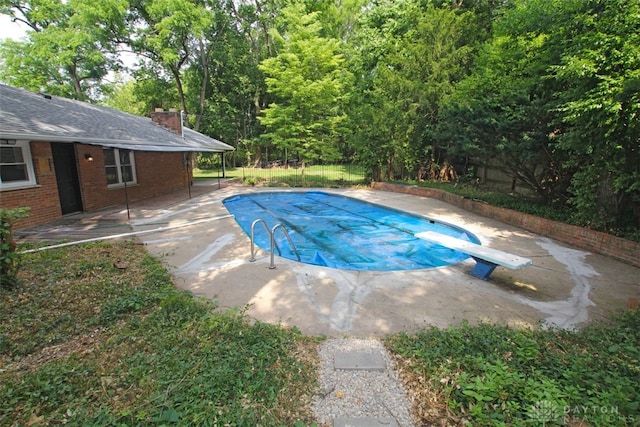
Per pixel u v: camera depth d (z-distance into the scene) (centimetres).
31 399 237
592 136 549
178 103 2945
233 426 213
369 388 262
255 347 301
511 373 254
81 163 997
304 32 1883
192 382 251
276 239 877
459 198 1108
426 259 718
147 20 2317
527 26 714
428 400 246
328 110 1984
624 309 393
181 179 1639
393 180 1691
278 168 2817
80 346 319
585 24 569
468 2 1628
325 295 439
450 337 320
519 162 827
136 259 578
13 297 417
